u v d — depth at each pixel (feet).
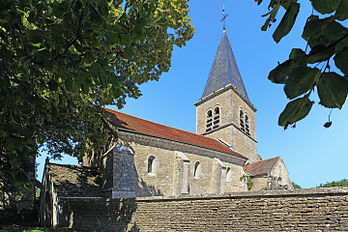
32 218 60.29
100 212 39.11
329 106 3.18
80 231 40.57
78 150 44.39
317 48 3.09
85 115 36.76
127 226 34.55
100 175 57.00
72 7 7.47
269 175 82.99
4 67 10.60
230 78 106.83
